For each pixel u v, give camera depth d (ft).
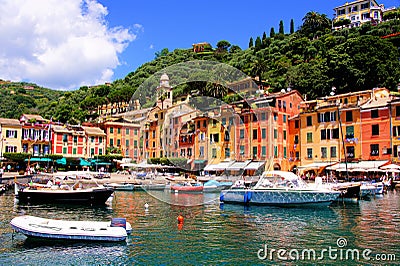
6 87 636.48
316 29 404.57
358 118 189.47
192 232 73.15
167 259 56.24
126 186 160.15
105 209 104.88
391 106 177.78
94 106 398.21
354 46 265.13
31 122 250.57
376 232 74.49
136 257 57.16
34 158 235.81
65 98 521.24
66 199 114.93
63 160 245.65
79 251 60.34
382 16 413.80
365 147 185.68
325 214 98.22
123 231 65.62
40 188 121.70
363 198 132.05
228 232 73.82
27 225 67.10
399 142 174.09
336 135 196.95
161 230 74.64
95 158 256.32
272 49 386.11
